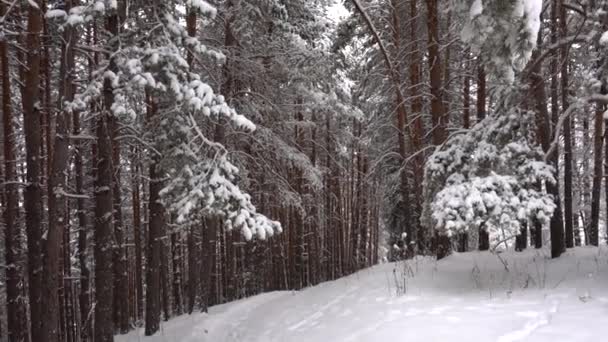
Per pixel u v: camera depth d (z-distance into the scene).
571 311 5.71
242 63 12.05
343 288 10.20
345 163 24.30
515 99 8.52
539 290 7.13
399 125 14.10
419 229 13.97
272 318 8.98
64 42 7.19
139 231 17.86
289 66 12.90
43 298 7.34
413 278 9.34
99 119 8.78
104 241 8.77
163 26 7.59
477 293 7.50
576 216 18.73
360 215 25.56
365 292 8.82
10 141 10.56
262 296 12.53
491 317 5.84
